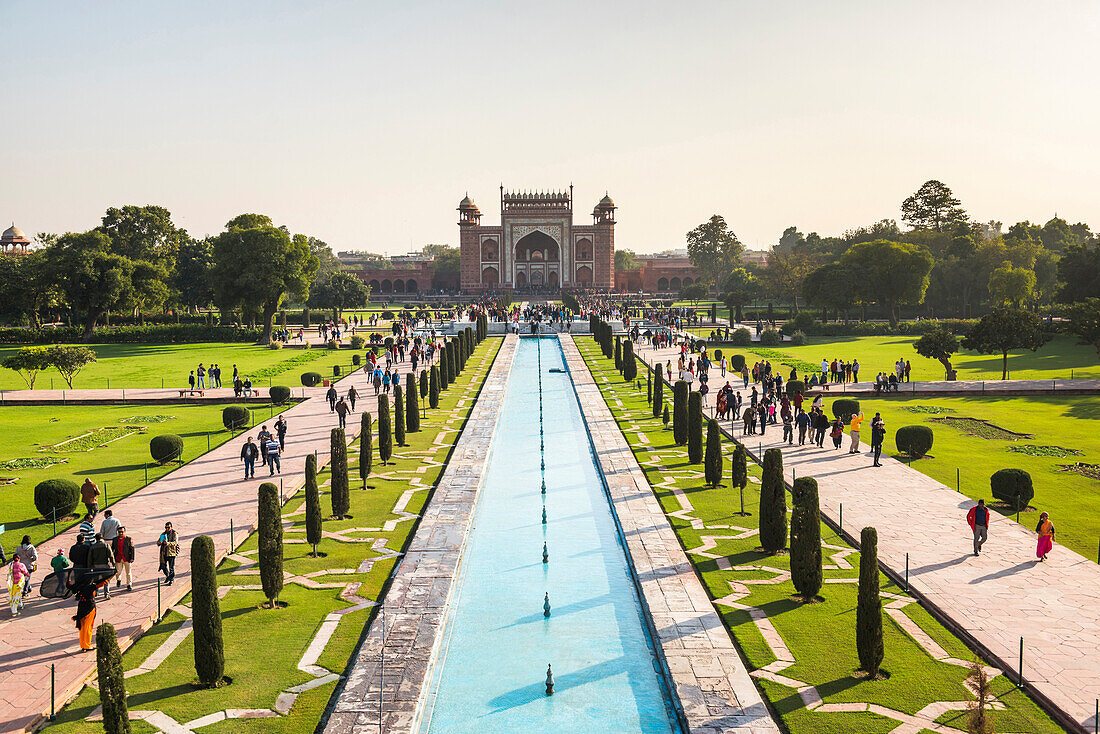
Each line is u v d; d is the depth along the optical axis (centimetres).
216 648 1641
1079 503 2709
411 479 3166
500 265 16438
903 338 8419
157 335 8625
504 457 3697
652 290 18750
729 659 1731
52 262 8569
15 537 2512
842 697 1573
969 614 1883
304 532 2550
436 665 1791
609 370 6462
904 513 2627
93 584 1856
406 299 16762
